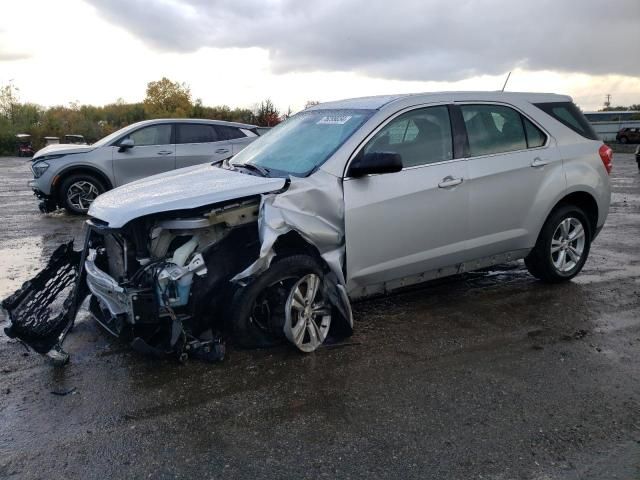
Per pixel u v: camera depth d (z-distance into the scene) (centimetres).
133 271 399
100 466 298
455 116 509
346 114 495
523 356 431
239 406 357
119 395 370
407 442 320
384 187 454
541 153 554
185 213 395
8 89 3831
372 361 421
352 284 455
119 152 1076
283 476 290
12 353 433
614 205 1216
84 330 477
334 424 338
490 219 520
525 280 623
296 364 415
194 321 412
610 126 5334
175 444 317
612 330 484
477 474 292
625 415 349
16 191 1473
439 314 520
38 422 339
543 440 322
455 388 381
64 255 474
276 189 415
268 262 400
